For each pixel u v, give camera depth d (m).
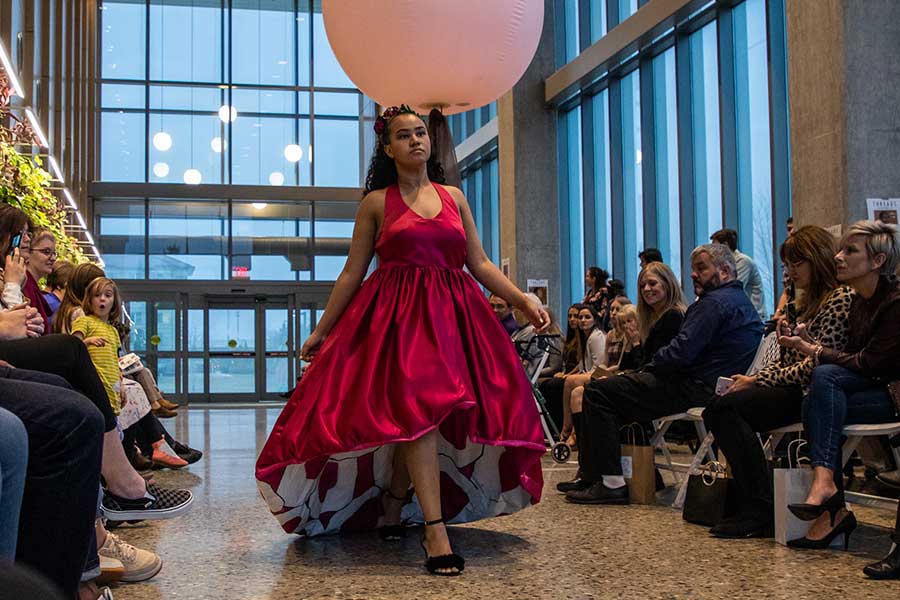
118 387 4.84
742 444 3.40
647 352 4.84
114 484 2.80
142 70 18.92
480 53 4.64
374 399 2.92
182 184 18.69
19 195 6.73
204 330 18.52
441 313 3.05
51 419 1.70
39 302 4.05
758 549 3.10
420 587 2.56
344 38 4.75
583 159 12.39
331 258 19.22
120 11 18.92
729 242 6.71
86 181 16.86
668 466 4.60
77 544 1.75
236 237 18.92
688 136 9.97
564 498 4.45
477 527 3.61
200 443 8.04
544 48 13.11
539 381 7.75
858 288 3.18
